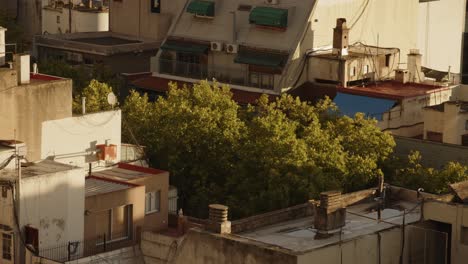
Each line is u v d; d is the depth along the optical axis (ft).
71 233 286.66
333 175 336.90
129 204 297.12
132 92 388.16
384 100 407.03
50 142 317.83
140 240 292.20
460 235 249.14
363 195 274.36
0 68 311.27
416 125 411.34
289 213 265.34
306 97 433.07
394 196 279.49
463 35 501.97
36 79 325.21
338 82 425.69
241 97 435.12
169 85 394.11
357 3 448.24
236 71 446.60
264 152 337.52
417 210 268.41
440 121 386.32
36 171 285.23
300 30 434.71
